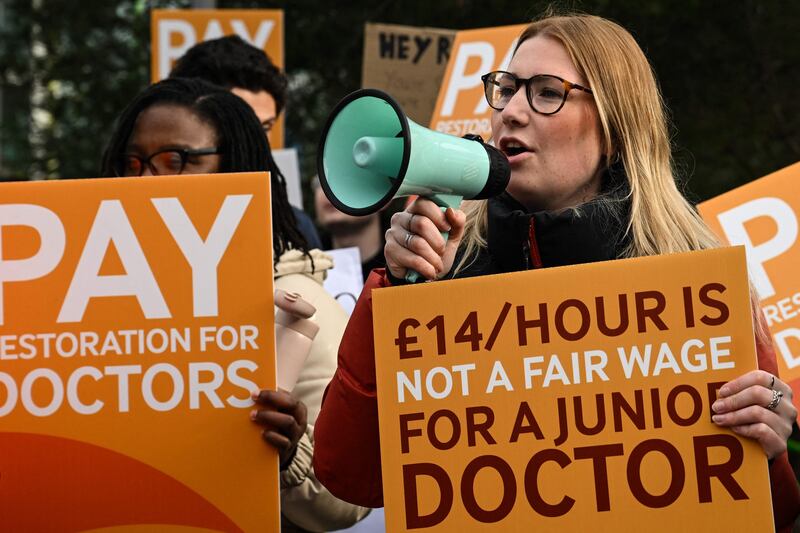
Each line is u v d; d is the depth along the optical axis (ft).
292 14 48.83
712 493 8.68
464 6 45.39
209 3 32.32
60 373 9.34
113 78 52.85
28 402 9.30
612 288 8.91
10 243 9.43
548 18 10.50
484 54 18.84
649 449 8.75
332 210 21.74
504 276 8.98
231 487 9.28
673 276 8.89
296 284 11.83
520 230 9.90
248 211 9.51
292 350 10.13
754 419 8.64
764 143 42.55
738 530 8.65
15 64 53.26
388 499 8.81
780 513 9.98
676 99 42.68
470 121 18.76
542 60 10.02
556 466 8.78
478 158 8.50
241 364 9.39
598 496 8.73
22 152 53.11
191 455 9.30
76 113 53.06
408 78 21.83
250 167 12.53
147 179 9.49
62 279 9.41
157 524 9.25
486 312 8.96
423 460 8.86
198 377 9.36
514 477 8.79
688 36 42.42
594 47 10.09
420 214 8.69
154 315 9.39
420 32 21.83
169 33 22.67
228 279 9.45
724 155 42.75
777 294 12.28
